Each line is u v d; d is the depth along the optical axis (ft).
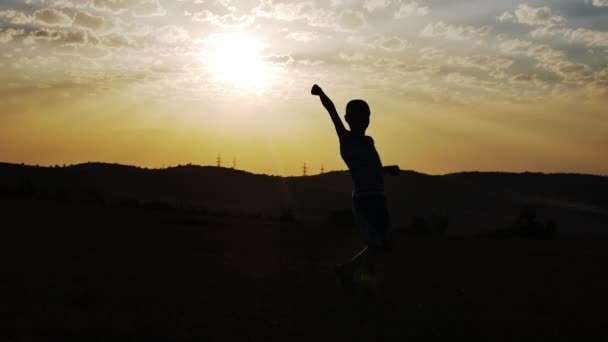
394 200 455.22
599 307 23.53
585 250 57.36
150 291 23.85
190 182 509.76
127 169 513.86
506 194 490.90
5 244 38.40
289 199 490.08
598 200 480.64
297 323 19.21
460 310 22.08
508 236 110.22
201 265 32.89
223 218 104.99
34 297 21.56
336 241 56.75
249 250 43.88
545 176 539.29
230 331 17.87
